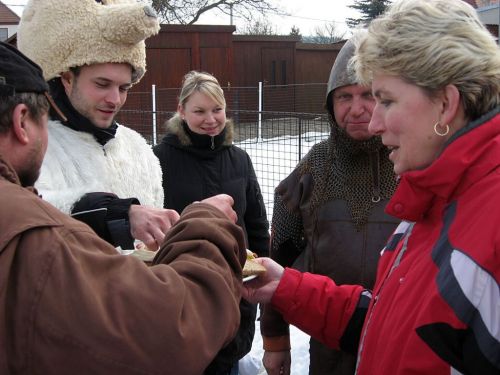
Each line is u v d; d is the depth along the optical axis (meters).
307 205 1.97
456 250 1.07
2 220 0.93
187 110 2.83
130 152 2.13
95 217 1.56
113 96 1.88
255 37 15.44
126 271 0.98
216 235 1.13
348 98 1.84
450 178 1.12
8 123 1.05
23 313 0.89
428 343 1.08
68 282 0.91
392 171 1.85
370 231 1.84
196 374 0.98
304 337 3.73
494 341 1.01
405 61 1.13
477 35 1.12
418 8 1.15
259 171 7.75
